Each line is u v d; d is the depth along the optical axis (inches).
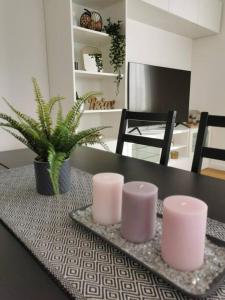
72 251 20.4
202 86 145.9
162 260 18.4
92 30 82.8
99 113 106.2
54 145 31.5
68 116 32.0
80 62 96.3
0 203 30.3
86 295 15.7
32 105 85.0
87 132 32.4
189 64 147.6
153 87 118.9
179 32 131.3
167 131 52.7
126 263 18.9
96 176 24.7
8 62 78.2
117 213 23.7
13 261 19.3
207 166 151.6
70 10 74.1
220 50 135.8
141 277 17.4
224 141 142.1
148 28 119.0
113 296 15.7
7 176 40.8
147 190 20.9
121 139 61.2
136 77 110.7
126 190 20.8
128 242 20.8
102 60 100.1
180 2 105.0
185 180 38.9
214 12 126.2
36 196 32.4
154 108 121.0
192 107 152.3
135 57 116.0
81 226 24.2
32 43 82.8
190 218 16.6
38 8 82.5
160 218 24.9
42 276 17.6
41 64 86.0
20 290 16.2
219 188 35.5
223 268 17.5
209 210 28.5
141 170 44.3
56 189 25.9
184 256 17.1
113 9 92.0
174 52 135.6
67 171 33.1
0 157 55.9
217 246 20.1
